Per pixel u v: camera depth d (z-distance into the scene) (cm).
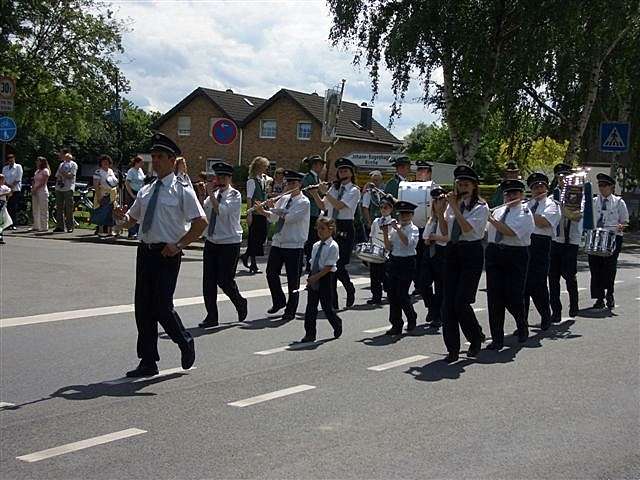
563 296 1518
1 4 3528
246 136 5769
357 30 2759
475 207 912
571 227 1245
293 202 1163
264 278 1581
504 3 2572
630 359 947
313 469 555
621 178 3772
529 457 593
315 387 781
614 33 2744
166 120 6044
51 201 2498
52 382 782
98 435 621
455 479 544
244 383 791
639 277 1859
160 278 803
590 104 3047
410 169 1702
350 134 5691
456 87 2652
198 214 802
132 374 809
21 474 537
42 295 1262
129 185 2058
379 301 1323
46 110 3884
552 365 909
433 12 2541
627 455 605
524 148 3419
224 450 591
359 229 1617
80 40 3819
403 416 688
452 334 922
